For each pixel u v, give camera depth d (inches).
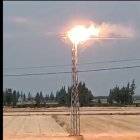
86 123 3944.4
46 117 4751.5
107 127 3494.1
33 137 2170.3
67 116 4845.0
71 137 2101.4
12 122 4067.4
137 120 4323.3
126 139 2327.8
